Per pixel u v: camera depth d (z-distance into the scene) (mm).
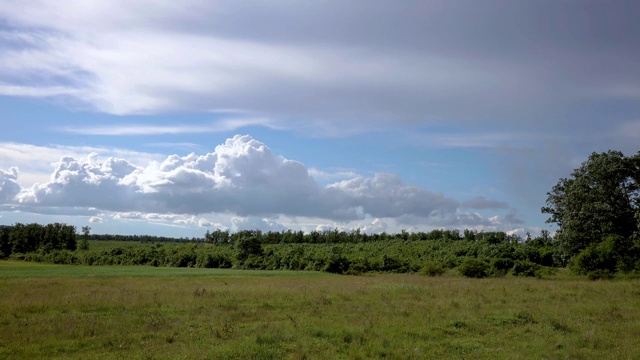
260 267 74375
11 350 11695
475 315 17500
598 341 13094
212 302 21031
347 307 19656
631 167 45625
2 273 48219
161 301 21062
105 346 12492
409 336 13844
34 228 124562
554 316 17391
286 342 12906
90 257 98562
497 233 82250
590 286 29797
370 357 11438
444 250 72688
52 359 10875
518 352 11812
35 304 19469
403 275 52812
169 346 12188
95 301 20562
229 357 11141
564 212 48844
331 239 117375
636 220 44344
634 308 19641
